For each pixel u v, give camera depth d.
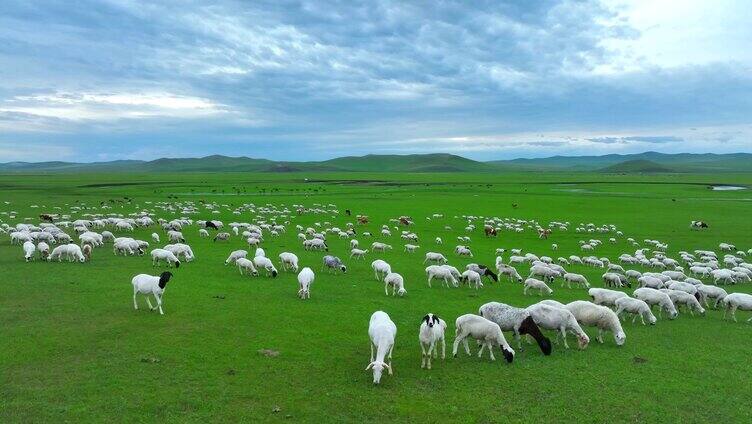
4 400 15.59
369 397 16.83
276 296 29.97
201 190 145.12
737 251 57.16
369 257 47.34
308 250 49.94
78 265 36.53
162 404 15.70
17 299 26.80
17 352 19.44
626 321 27.80
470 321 20.81
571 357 21.39
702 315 29.64
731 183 192.88
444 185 184.62
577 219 86.31
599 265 47.22
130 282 31.61
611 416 16.05
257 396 16.58
